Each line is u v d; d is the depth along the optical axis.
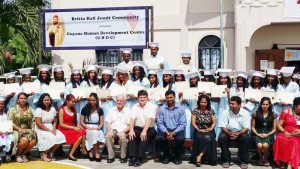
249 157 11.41
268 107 10.88
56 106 12.30
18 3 19.75
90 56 21.02
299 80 12.76
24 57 19.45
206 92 11.63
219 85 11.59
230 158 10.98
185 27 20.27
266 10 18.48
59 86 12.23
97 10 15.82
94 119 11.55
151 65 13.81
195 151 10.98
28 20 19.47
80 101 12.29
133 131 11.05
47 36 16.36
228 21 19.73
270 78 11.80
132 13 15.53
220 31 19.55
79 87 12.35
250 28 18.62
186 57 13.44
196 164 10.88
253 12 18.59
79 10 16.00
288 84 11.98
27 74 12.73
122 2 20.77
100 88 12.42
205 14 20.03
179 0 20.38
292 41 19.61
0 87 12.34
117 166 10.89
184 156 12.09
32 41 19.59
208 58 20.14
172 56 20.44
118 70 12.62
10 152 11.26
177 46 20.38
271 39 19.70
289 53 19.59
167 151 11.25
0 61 18.66
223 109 11.66
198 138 10.92
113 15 15.69
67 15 16.12
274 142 10.70
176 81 12.04
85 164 11.09
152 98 11.88
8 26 19.31
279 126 10.80
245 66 18.78
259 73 11.77
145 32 15.46
